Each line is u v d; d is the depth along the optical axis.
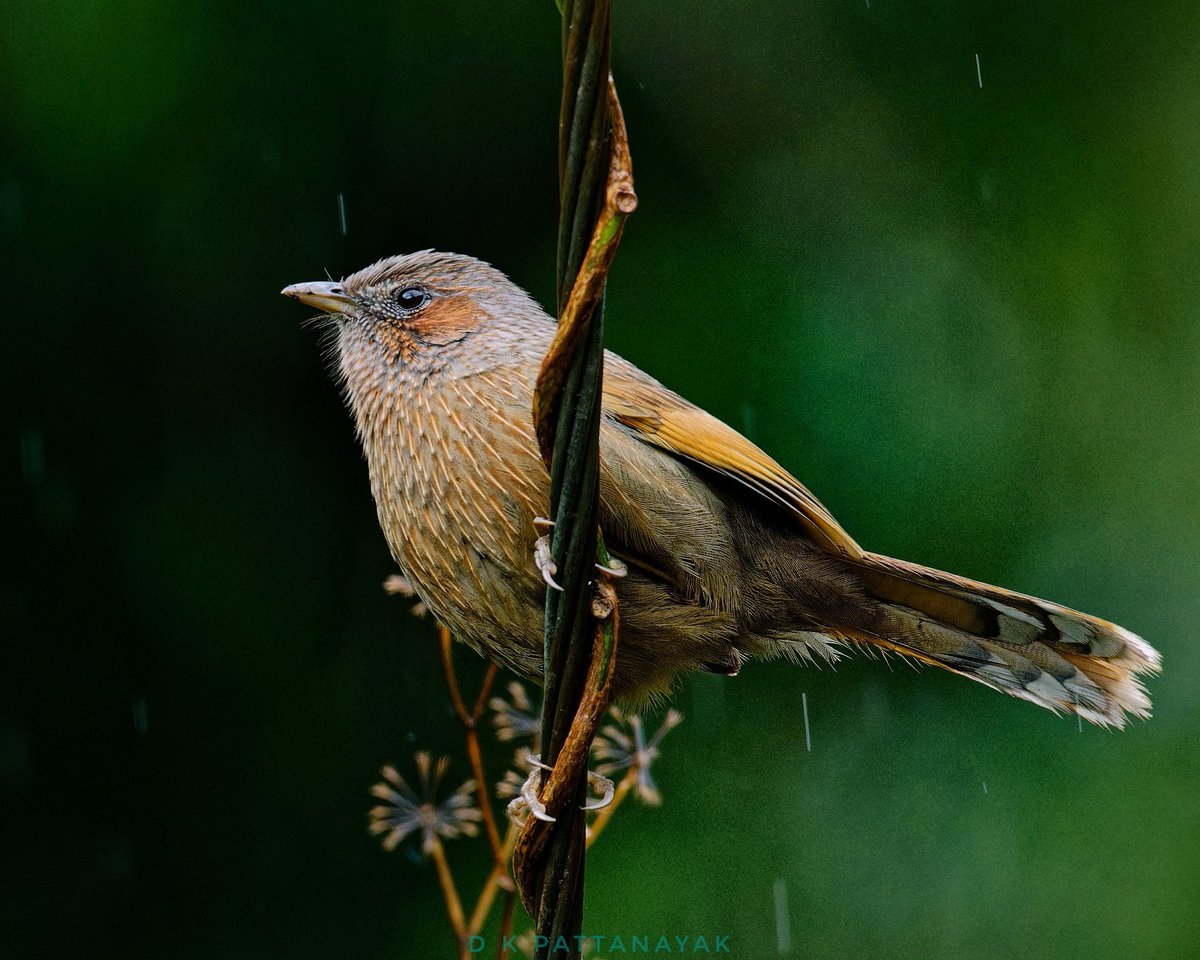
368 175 12.04
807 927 11.72
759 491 7.66
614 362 7.92
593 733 5.87
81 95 11.84
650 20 13.02
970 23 13.58
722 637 7.83
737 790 12.15
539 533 7.19
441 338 7.75
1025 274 13.15
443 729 12.02
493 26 12.29
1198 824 11.96
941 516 12.31
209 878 11.80
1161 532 12.49
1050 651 8.28
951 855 11.89
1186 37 13.66
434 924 11.79
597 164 5.32
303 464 12.15
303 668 12.02
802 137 13.08
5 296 11.73
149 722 11.88
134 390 11.91
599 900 11.80
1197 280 13.16
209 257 11.89
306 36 12.08
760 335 12.48
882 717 12.37
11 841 11.72
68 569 11.88
